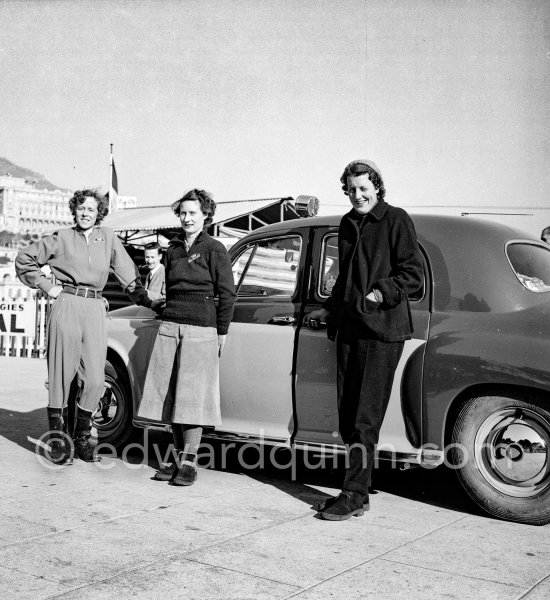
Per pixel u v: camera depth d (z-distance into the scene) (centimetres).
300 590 285
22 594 275
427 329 409
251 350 464
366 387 388
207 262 454
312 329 441
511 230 438
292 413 449
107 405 551
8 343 1395
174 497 425
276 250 478
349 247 400
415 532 367
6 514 381
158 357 465
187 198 461
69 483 453
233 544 339
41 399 825
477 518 398
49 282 505
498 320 394
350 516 390
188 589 284
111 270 518
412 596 282
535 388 379
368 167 392
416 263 384
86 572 299
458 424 399
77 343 497
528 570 313
